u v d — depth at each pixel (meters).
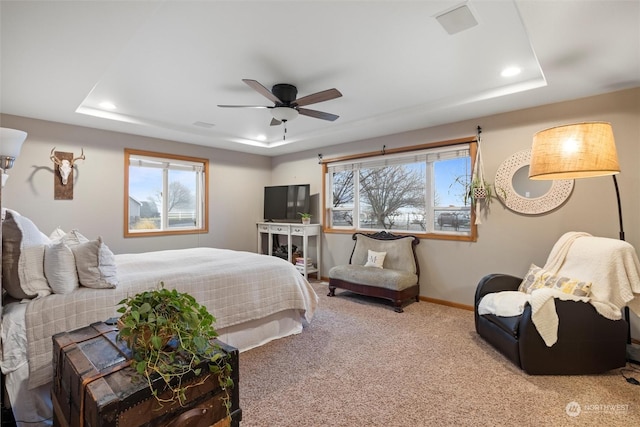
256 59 2.49
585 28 1.90
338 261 5.22
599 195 3.01
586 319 2.22
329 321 3.41
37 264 1.86
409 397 1.99
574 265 2.58
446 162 4.14
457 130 3.91
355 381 2.18
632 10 1.71
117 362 1.13
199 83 2.94
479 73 2.75
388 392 2.05
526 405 1.91
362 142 4.89
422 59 2.50
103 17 1.79
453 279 3.96
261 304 2.77
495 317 2.60
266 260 3.12
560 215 3.22
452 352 2.64
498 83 2.97
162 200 4.88
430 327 3.22
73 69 2.43
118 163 4.34
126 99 3.36
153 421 1.02
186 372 1.09
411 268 4.16
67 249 1.96
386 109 3.72
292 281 3.05
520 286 2.91
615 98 2.92
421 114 3.63
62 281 1.88
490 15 1.94
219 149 5.50
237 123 4.30
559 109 3.21
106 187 4.23
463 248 3.88
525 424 1.74
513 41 2.24
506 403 1.93
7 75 2.53
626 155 2.87
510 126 3.51
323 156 5.45
